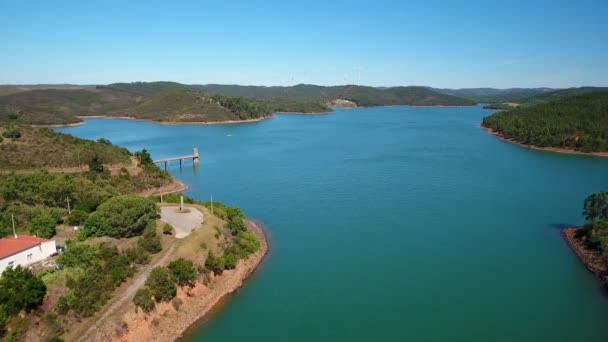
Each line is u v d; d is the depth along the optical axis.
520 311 48.06
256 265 59.31
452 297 51.06
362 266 59.28
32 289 38.00
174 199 78.88
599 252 61.12
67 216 61.09
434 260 61.28
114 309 41.28
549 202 91.25
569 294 51.84
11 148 104.56
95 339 37.72
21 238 49.44
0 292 37.03
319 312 47.75
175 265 48.12
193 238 56.72
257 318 46.44
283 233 72.25
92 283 42.97
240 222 67.50
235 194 99.81
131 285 45.34
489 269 58.47
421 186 104.38
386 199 92.69
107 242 52.12
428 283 54.47
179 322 44.34
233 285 52.88
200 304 47.78
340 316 46.97
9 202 65.06
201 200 94.56
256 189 104.19
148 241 53.09
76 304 39.78
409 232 72.38
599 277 55.59
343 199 93.06
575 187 105.19
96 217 54.31
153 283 44.81
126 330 40.09
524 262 60.66
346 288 53.12
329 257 62.25
